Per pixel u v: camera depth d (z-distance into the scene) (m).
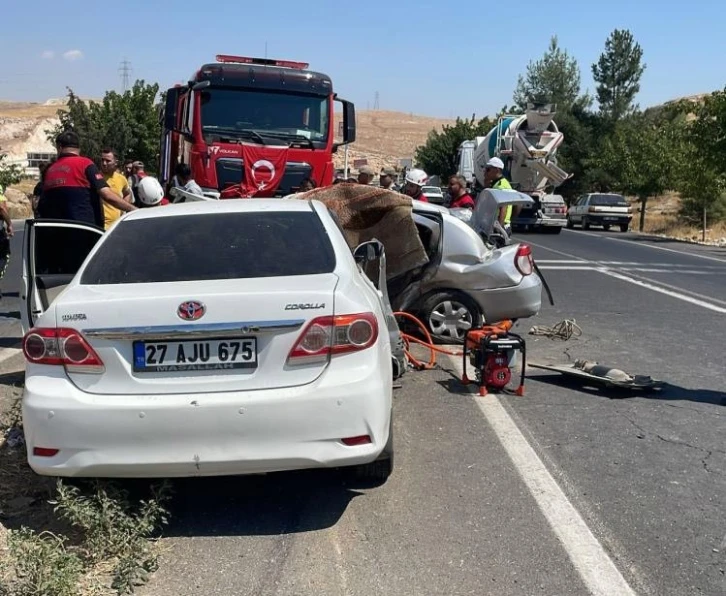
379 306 4.48
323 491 4.48
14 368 7.09
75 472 3.69
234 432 3.65
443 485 4.55
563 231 33.03
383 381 3.91
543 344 8.47
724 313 10.71
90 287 4.07
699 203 34.72
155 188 7.05
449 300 8.02
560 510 4.21
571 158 57.00
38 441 3.70
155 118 38.66
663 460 4.98
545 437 5.39
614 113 57.81
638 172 36.47
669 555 3.75
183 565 3.67
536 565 3.65
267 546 3.85
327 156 11.62
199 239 4.49
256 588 3.46
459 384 6.73
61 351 3.73
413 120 161.12
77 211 6.86
